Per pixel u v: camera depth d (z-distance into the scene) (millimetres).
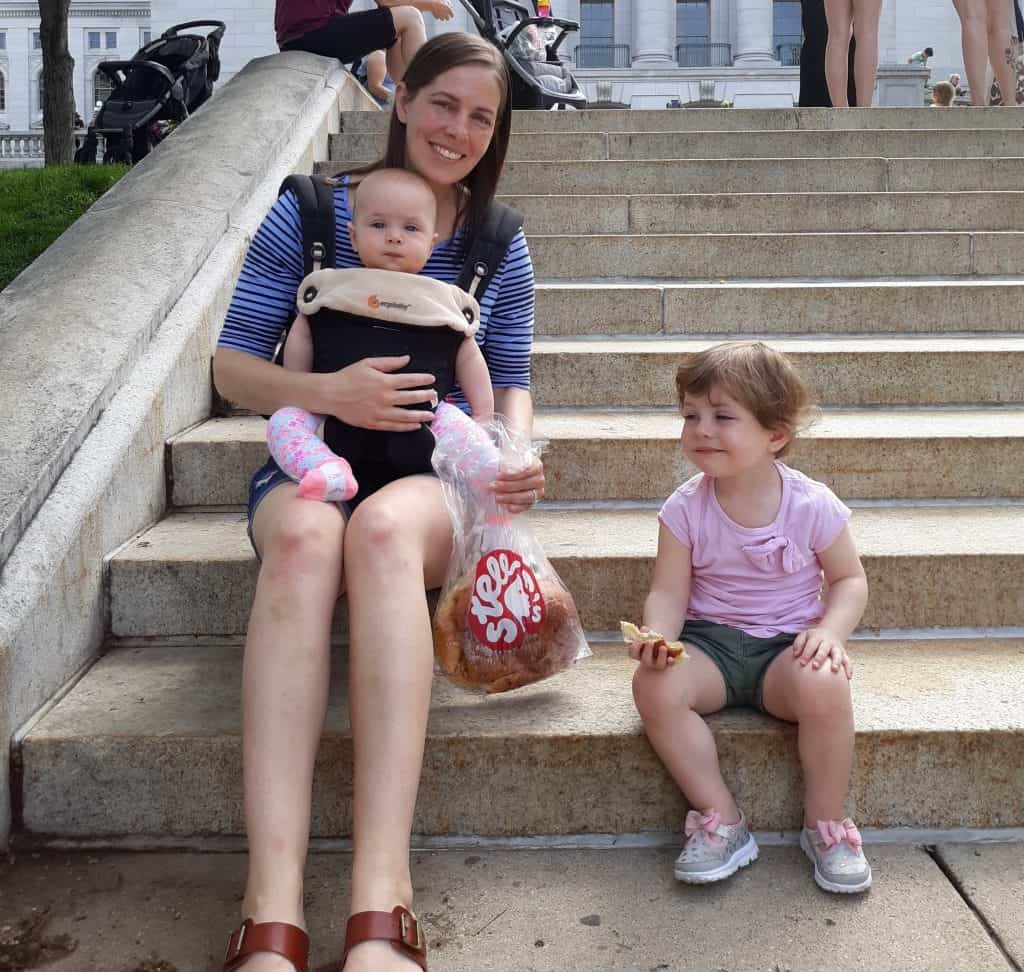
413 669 1833
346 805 2104
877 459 3047
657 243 4535
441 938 1812
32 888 1972
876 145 5762
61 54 10242
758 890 1940
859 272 4566
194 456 2957
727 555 2162
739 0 35688
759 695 2154
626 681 2381
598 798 2121
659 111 6316
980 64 7094
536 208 4891
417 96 2283
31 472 2359
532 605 2152
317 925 1847
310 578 1887
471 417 2289
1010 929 1815
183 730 2113
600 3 38938
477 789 2115
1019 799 2113
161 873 2020
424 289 2205
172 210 3609
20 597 2160
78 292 3037
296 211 2316
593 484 3053
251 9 26000
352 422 2113
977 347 3658
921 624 2625
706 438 2082
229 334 2311
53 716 2182
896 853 2059
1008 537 2736
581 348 3705
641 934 1816
